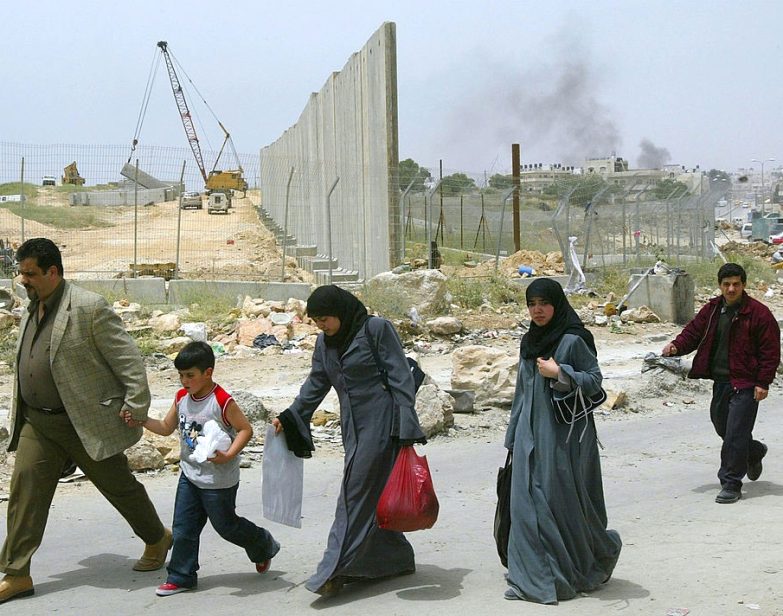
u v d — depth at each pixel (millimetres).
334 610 5254
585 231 25922
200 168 22781
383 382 5434
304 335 16984
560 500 5246
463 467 9078
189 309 19469
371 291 18656
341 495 5488
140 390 5680
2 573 6086
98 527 7180
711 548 6355
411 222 29625
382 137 23625
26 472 5594
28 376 5605
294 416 5637
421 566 6055
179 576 5648
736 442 7754
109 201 38625
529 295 5336
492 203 35031
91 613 5324
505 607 5133
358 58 26938
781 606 5086
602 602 5199
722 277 7887
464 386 11781
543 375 5242
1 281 22203
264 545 5875
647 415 11844
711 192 31969
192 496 5660
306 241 34531
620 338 18344
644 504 7734
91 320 5582
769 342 7770
